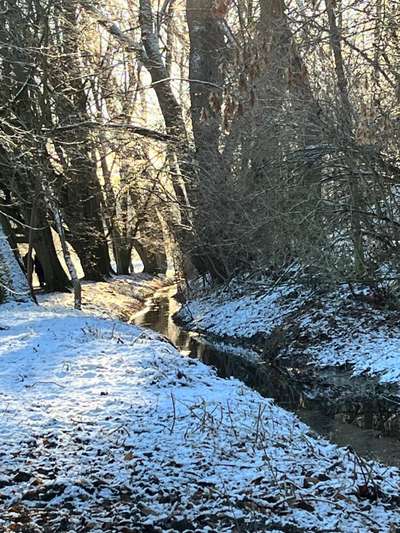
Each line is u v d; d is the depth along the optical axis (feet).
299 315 48.03
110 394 24.02
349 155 36.81
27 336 35.37
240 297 61.77
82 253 92.02
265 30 43.98
